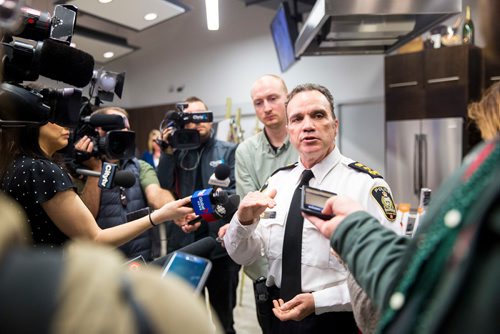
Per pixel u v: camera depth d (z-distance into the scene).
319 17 2.39
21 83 1.06
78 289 0.36
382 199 1.21
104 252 0.42
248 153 2.12
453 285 0.40
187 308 0.39
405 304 0.48
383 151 5.24
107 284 0.37
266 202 1.17
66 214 1.12
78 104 1.12
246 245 1.28
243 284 3.59
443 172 3.94
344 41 2.93
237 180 2.11
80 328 0.34
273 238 1.30
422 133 4.07
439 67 3.93
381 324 0.51
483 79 3.85
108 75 1.50
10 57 0.96
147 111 7.59
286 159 2.03
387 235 0.70
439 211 0.49
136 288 0.38
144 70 7.66
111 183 1.35
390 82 4.32
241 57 6.38
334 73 5.51
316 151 1.27
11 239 0.38
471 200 0.44
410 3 2.21
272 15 5.98
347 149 5.55
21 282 0.35
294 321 1.20
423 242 0.49
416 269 0.48
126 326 0.35
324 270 1.19
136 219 1.40
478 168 0.45
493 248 0.39
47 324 0.34
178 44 7.14
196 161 2.25
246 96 6.36
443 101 3.93
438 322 0.41
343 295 1.12
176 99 7.24
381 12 2.23
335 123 1.34
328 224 0.80
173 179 2.26
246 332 2.84
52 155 1.27
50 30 1.04
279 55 4.59
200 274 0.65
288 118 1.36
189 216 1.54
